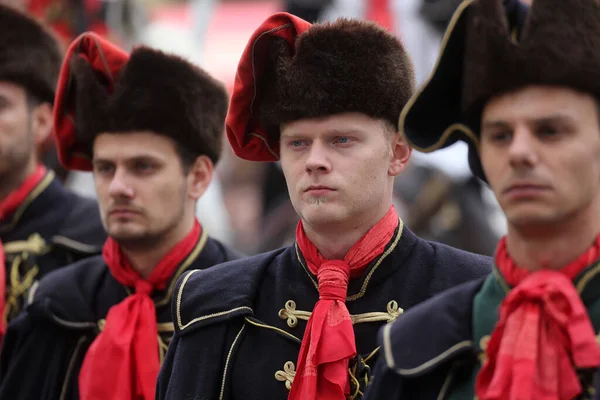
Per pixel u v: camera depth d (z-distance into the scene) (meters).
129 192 11.26
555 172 7.59
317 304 9.47
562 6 7.66
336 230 9.52
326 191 9.31
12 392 11.52
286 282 9.88
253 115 10.12
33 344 11.62
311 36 9.44
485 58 7.79
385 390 8.23
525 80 7.64
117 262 11.65
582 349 7.43
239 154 10.45
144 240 11.38
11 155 13.33
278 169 20.36
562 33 7.61
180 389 9.67
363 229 9.62
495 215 17.41
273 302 9.86
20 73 13.39
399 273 9.73
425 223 17.19
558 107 7.59
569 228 7.75
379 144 9.48
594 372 7.54
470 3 7.96
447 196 17.02
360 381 9.37
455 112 8.30
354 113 9.38
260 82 9.92
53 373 11.51
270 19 9.72
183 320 9.95
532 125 7.66
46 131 13.81
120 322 11.24
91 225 13.35
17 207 13.37
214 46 24.73
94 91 11.48
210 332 9.80
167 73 11.47
